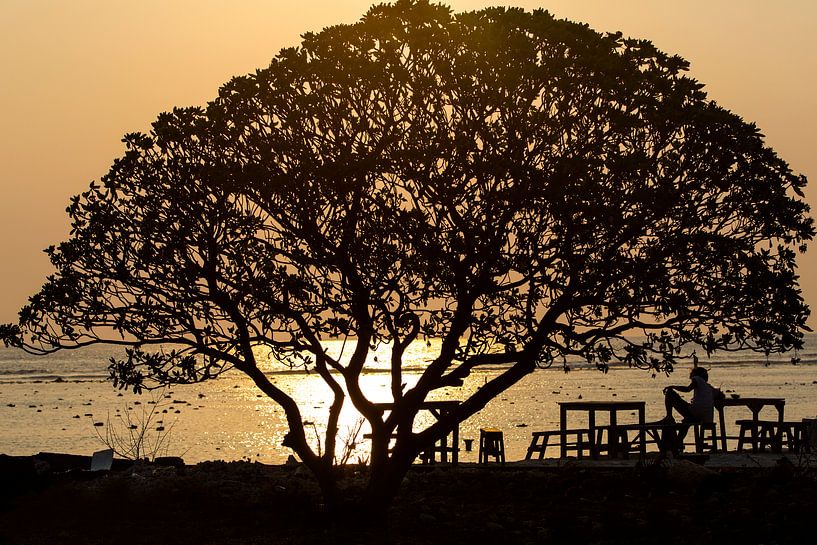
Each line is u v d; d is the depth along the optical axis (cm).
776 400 2564
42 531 1692
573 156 1536
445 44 1592
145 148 1678
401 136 1591
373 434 1727
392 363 1716
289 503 1819
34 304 1648
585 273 1605
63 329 1656
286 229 1698
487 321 1659
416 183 1591
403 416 1680
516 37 1555
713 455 2455
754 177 1614
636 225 1595
